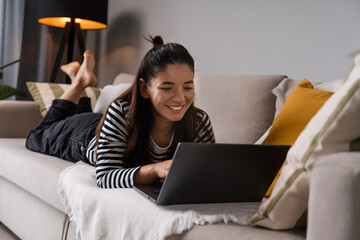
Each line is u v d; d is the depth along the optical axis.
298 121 1.04
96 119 1.54
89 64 1.97
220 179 0.79
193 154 0.71
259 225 0.71
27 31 3.40
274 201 0.67
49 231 1.28
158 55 1.02
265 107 1.54
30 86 2.34
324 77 1.80
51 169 1.30
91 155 1.35
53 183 1.23
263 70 2.08
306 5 1.88
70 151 1.54
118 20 3.22
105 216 0.91
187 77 1.01
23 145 1.84
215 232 0.69
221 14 2.32
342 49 1.72
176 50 1.01
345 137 0.58
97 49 3.46
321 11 1.81
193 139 1.23
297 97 1.10
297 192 0.64
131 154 1.15
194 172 0.75
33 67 3.44
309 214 0.55
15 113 2.13
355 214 0.50
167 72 0.99
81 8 2.81
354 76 0.57
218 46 2.34
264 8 2.08
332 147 0.59
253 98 1.56
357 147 0.59
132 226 0.82
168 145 1.20
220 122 1.61
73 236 1.14
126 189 0.98
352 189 0.50
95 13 2.87
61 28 3.49
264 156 0.79
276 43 2.02
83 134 1.49
